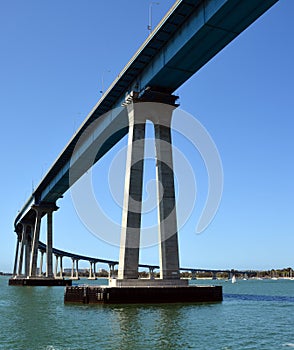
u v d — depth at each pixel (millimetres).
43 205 118562
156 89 53406
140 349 24141
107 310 40875
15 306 49906
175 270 50188
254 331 30219
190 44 44750
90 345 25266
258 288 129750
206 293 48938
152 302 45969
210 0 41031
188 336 27891
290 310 44656
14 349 24469
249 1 38438
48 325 33000
